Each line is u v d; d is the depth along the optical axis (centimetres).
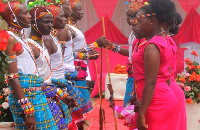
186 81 467
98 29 1236
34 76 302
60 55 362
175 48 292
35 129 296
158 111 278
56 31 386
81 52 447
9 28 303
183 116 301
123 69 801
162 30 283
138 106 294
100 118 428
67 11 430
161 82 280
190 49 1112
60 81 361
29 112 291
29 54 302
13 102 303
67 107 386
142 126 273
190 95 455
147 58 268
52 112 337
